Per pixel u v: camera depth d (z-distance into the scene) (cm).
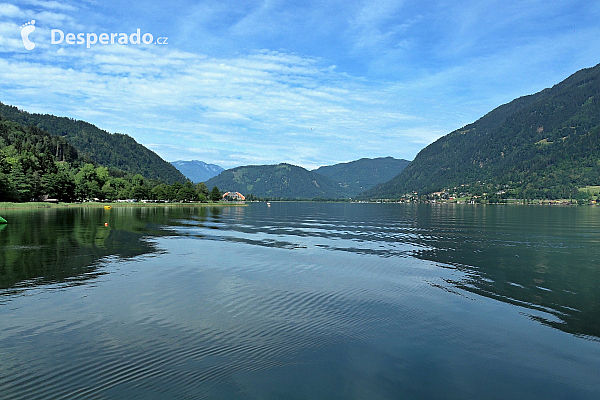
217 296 2416
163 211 15138
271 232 6900
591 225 8669
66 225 7331
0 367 1409
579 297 2486
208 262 3644
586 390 1340
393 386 1330
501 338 1781
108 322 1909
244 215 13525
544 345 1709
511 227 8094
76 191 19812
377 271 3281
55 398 1204
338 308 2189
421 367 1480
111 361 1472
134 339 1691
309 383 1334
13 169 16125
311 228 7888
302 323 1931
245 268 3362
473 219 11350
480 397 1273
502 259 3938
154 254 4094
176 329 1820
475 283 2858
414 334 1812
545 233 6719
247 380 1344
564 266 3562
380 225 8819
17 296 2373
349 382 1348
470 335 1811
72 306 2172
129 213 12706
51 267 3291
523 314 2133
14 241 4903
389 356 1569
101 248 4428
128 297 2373
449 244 5150
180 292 2508
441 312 2148
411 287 2714
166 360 1487
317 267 3438
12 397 1202
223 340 1692
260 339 1712
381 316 2062
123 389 1267
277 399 1223
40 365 1431
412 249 4659
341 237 6044
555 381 1399
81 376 1349
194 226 7956
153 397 1220
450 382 1369
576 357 1595
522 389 1337
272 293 2505
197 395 1237
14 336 1712
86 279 2861
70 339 1683
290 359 1521
